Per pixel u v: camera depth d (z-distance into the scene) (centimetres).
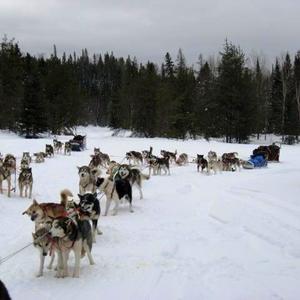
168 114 5347
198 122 5466
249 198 1390
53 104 5403
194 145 3750
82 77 11112
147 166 2455
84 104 7206
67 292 646
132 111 5512
